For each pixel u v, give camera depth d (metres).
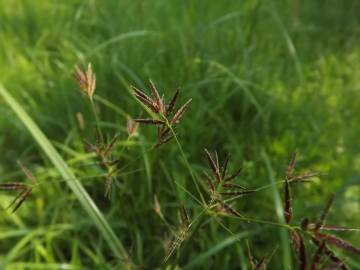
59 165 0.31
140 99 0.18
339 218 0.46
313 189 0.50
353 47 0.76
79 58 0.60
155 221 0.44
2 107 0.58
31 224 0.48
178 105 0.52
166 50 0.63
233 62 0.63
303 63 0.68
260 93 0.59
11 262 0.45
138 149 0.47
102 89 0.56
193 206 0.44
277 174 0.50
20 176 0.52
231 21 0.69
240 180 0.47
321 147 0.55
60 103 0.57
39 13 0.75
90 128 0.52
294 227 0.17
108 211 0.47
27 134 0.56
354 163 0.53
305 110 0.59
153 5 0.71
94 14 0.73
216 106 0.55
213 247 0.39
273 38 0.71
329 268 0.15
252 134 0.54
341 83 0.67
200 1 0.72
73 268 0.42
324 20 0.82
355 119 0.60
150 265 0.42
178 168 0.48
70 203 0.49
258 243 0.44
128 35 0.58
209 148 0.52
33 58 0.64
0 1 0.77
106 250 0.46
